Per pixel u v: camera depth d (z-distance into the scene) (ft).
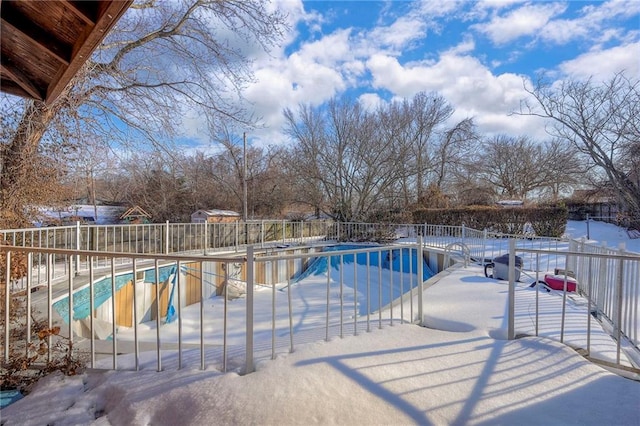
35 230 17.67
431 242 38.60
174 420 6.08
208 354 8.61
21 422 6.20
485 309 12.64
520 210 48.34
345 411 6.04
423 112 69.87
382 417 5.91
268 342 9.65
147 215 52.03
